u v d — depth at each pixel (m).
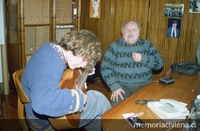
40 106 1.06
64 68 1.24
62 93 1.11
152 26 3.35
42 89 1.07
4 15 3.13
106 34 3.85
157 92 1.57
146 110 1.27
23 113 1.33
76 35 1.19
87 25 4.11
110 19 3.74
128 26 2.07
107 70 2.09
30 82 1.17
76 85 1.38
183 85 1.73
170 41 3.25
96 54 1.23
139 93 1.54
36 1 3.00
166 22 3.23
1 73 3.36
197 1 2.94
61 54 1.21
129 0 3.48
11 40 3.10
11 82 3.30
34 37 3.09
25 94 1.25
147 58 2.04
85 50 1.17
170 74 2.04
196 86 1.71
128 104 1.35
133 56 2.02
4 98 3.15
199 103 1.05
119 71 2.09
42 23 3.13
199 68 2.18
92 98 1.62
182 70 2.06
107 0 3.72
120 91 1.96
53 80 1.12
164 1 3.19
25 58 3.02
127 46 2.10
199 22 2.98
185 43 3.13
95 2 3.88
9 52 3.21
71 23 3.48
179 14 3.11
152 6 3.30
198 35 3.01
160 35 3.31
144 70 2.09
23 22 2.85
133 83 2.08
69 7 3.40
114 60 2.14
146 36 3.43
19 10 2.79
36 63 1.18
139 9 3.40
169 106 1.25
